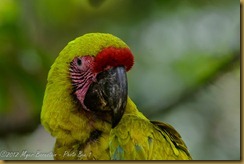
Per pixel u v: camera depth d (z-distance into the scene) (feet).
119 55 15.30
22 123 16.30
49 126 15.39
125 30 16.78
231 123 16.62
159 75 16.71
